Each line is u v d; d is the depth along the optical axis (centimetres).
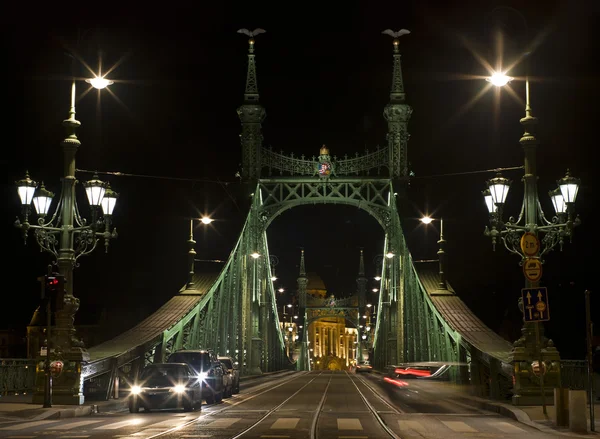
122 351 3125
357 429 1984
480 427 2061
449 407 2862
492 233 2431
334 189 6347
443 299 4288
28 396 2942
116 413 2558
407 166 6256
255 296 6481
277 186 6394
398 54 6397
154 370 2675
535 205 2519
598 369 2852
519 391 2508
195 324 4325
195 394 2645
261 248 6519
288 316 15188
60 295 2423
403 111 6294
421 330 4994
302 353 14888
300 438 1764
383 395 3747
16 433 1847
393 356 6334
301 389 4453
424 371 3872
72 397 2552
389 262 6656
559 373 2516
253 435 1823
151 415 2469
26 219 2458
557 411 2009
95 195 2534
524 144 2575
